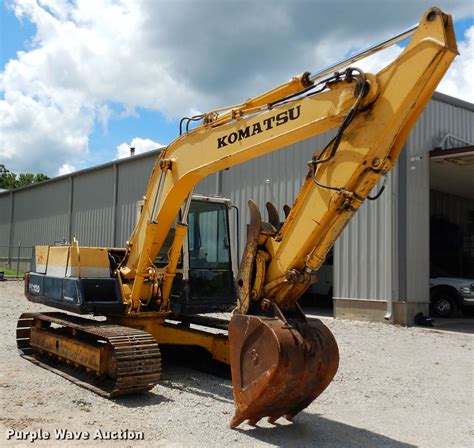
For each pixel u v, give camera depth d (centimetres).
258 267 553
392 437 551
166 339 846
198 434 532
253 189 1800
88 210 2852
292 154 1686
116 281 806
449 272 2239
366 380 804
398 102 468
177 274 848
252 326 514
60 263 844
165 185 746
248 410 513
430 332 1317
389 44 481
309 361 506
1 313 1477
